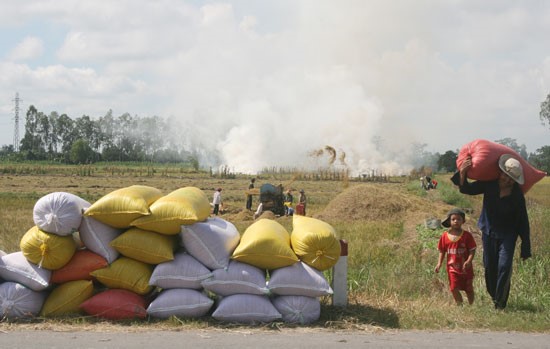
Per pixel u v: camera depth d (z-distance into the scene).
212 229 7.21
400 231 19.44
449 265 8.52
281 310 7.11
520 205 8.14
